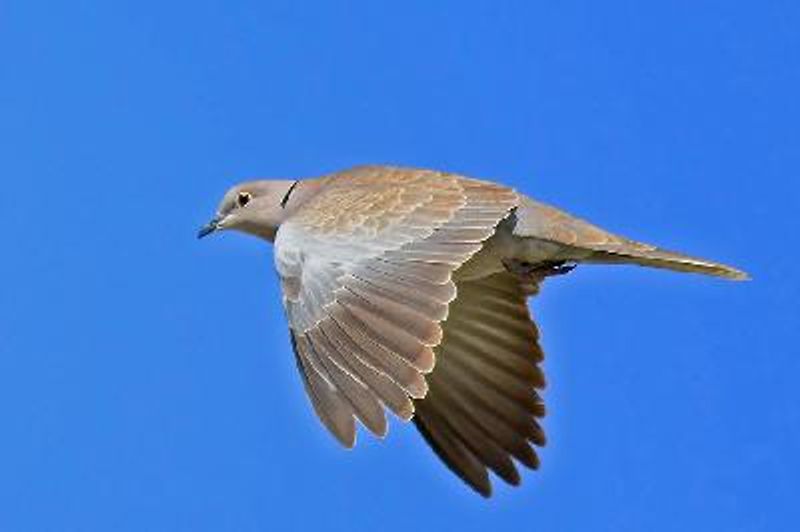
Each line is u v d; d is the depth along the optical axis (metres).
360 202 14.54
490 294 15.56
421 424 15.48
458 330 15.55
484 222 14.38
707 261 15.26
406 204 14.50
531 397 15.43
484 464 15.38
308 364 13.44
